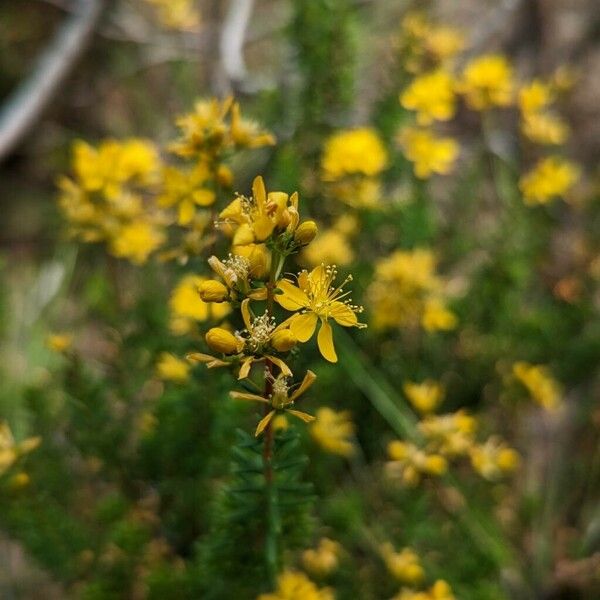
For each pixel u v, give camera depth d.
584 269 0.71
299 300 0.42
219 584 0.50
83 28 0.85
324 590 0.51
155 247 0.57
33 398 0.55
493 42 0.90
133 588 0.53
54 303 0.74
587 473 0.67
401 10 0.88
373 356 0.61
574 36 0.88
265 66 0.95
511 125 0.84
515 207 0.66
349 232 0.60
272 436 0.44
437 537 0.57
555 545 0.64
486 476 0.54
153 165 0.55
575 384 0.71
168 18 0.86
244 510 0.46
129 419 0.57
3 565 0.60
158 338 0.57
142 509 0.56
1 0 0.98
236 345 0.42
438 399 0.57
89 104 0.96
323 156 0.62
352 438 0.61
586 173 0.82
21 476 0.51
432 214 0.66
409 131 0.66
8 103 0.93
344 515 0.55
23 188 0.93
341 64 0.64
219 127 0.49
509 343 0.65
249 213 0.43
